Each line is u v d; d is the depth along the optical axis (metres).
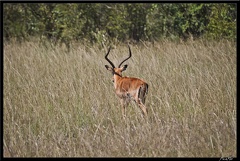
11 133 30.44
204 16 66.88
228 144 27.81
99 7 68.25
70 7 67.50
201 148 27.45
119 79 38.06
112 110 34.75
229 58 48.56
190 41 57.78
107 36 64.00
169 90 38.66
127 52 54.56
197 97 36.59
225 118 31.77
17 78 44.56
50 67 48.69
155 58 48.22
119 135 29.28
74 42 63.16
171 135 28.44
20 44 66.12
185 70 43.97
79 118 33.12
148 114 34.47
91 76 42.72
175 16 67.69
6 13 72.81
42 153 27.94
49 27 69.44
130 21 68.50
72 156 27.44
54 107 35.69
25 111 35.31
